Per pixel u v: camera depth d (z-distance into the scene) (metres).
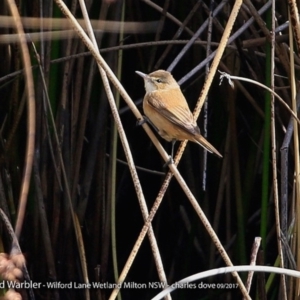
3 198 9.50
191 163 11.71
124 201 12.21
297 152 7.90
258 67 11.02
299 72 10.12
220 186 11.09
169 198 12.12
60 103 10.02
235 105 11.16
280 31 10.00
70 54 10.00
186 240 11.98
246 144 11.88
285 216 8.83
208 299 11.34
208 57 9.43
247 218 11.09
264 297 9.23
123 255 12.16
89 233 10.73
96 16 10.30
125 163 11.50
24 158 10.23
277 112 10.84
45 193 10.23
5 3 9.53
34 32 10.04
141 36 11.77
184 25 10.66
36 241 10.22
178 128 8.55
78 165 10.28
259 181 11.71
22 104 9.82
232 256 11.34
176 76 11.98
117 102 10.06
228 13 11.07
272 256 11.51
